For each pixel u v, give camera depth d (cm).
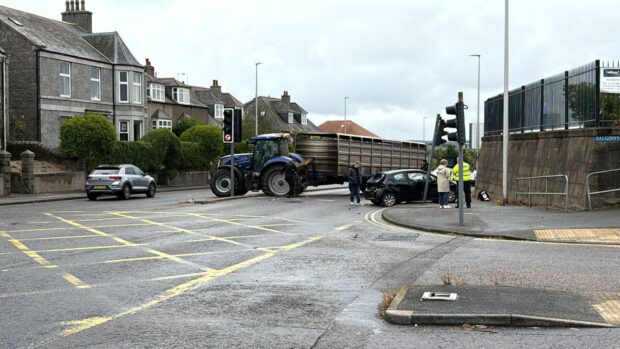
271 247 1291
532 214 1794
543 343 606
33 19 4362
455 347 601
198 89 8000
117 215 2014
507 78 2244
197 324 693
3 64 3678
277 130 8344
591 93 1817
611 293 790
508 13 2222
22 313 740
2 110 3672
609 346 590
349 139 3042
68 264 1079
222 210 2202
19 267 1048
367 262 1100
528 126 2359
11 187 3238
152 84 6059
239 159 3050
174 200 2873
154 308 769
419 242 1360
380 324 691
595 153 1761
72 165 3675
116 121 4591
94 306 777
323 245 1320
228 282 929
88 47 4544
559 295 775
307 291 865
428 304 734
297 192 2884
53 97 4034
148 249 1259
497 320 675
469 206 2167
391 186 2438
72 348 604
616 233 1367
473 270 994
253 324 694
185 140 4991
